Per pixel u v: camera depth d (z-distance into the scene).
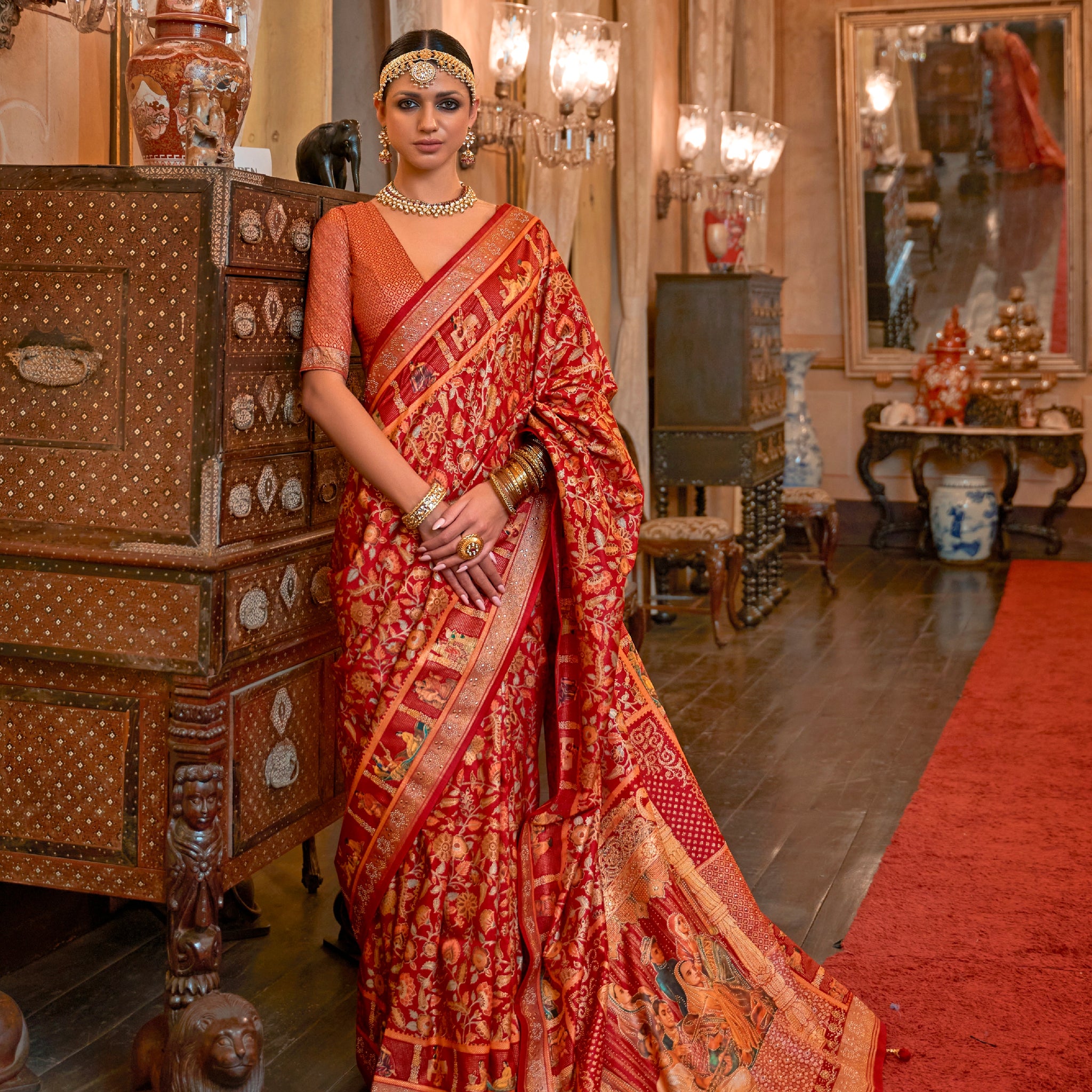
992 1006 2.65
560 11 5.18
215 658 2.13
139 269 2.12
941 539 8.80
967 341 9.16
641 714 2.48
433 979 2.20
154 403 2.13
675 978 2.31
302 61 3.48
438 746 2.21
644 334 6.27
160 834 2.19
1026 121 9.00
